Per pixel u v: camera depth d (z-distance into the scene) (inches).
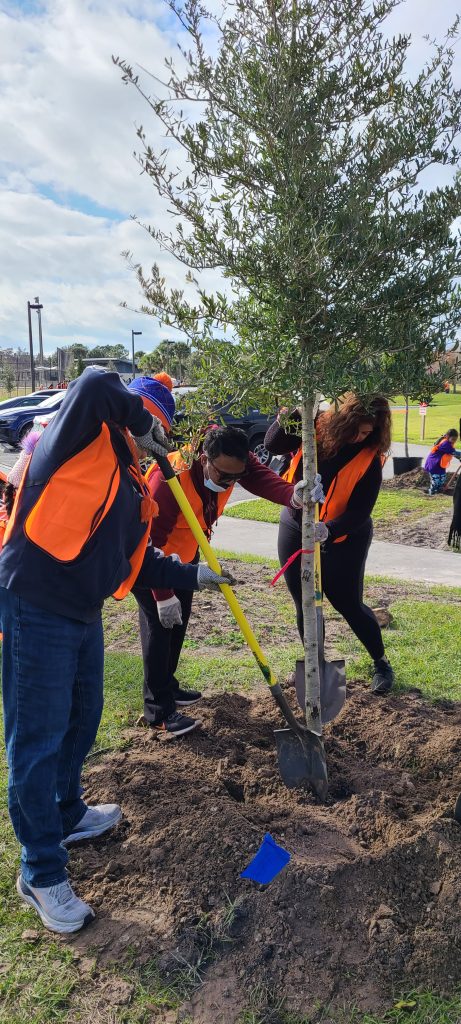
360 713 154.4
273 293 102.2
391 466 673.0
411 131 100.0
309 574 118.7
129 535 102.3
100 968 90.5
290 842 109.0
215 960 91.5
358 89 101.6
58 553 91.4
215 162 101.1
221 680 178.2
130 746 142.3
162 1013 84.6
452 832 106.5
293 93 95.8
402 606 241.1
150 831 113.2
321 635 133.6
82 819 114.0
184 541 142.4
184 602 147.3
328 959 90.5
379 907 96.2
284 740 122.0
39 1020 83.2
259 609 241.6
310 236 96.3
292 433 137.9
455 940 91.5
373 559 328.8
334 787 128.9
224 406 114.5
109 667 185.0
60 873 98.4
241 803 120.0
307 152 98.6
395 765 135.9
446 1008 84.6
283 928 93.7
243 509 448.8
